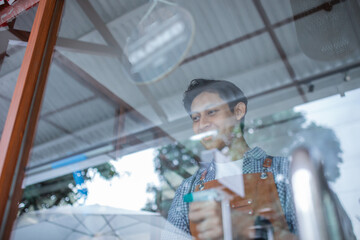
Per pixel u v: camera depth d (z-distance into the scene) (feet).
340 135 2.97
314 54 4.43
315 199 2.13
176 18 6.56
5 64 4.01
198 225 2.68
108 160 4.47
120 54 6.68
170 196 3.41
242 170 2.79
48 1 3.90
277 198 2.46
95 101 6.98
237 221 2.51
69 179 3.94
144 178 3.80
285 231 2.31
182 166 3.54
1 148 2.88
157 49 6.80
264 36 6.44
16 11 4.21
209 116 3.40
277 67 5.90
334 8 3.92
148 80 6.89
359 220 2.12
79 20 5.66
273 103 4.87
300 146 2.58
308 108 4.36
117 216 3.54
